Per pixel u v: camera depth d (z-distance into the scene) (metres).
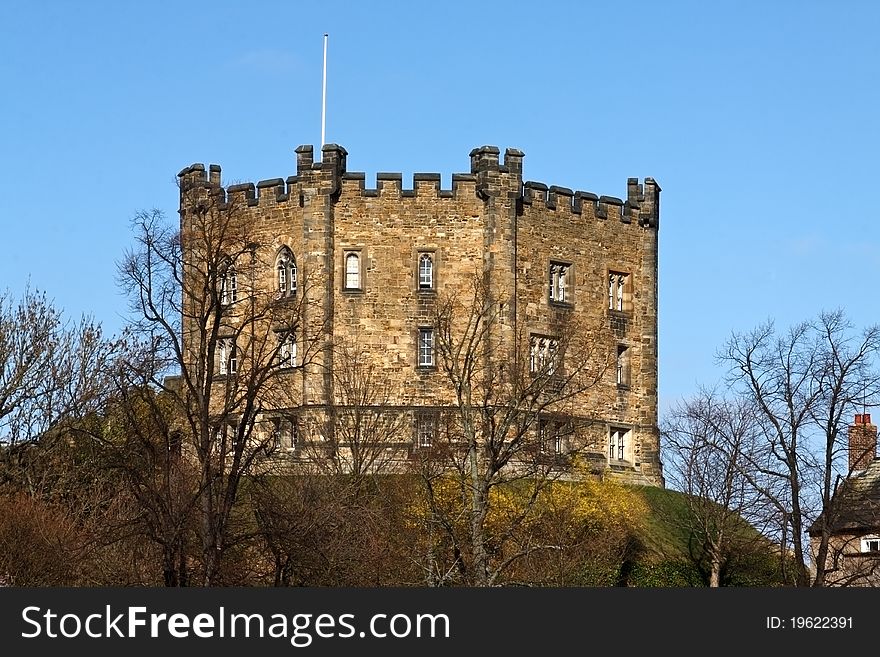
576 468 129.88
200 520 88.44
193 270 105.25
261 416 123.50
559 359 129.12
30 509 97.50
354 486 109.81
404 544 105.44
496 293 137.00
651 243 147.12
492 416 102.88
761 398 112.44
